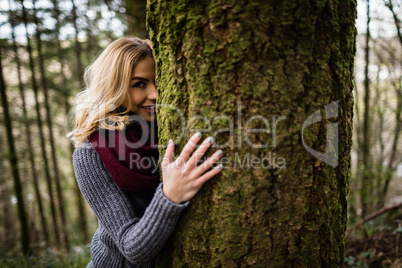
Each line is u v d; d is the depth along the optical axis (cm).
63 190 884
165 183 90
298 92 83
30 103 672
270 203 85
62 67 644
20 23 499
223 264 89
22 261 307
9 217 730
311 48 82
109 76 115
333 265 95
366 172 373
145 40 129
